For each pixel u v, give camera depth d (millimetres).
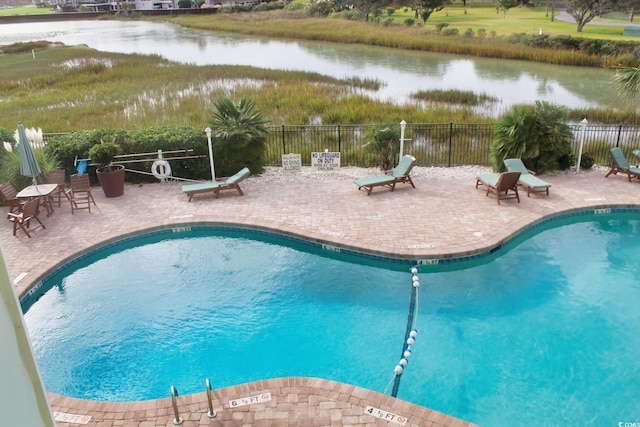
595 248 10578
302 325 8344
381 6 79125
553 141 13594
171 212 12109
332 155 14586
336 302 8953
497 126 14117
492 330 8094
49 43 60281
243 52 49781
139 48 55188
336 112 21016
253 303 9000
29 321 8625
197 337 8133
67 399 6445
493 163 14266
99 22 116750
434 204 12117
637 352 7512
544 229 11422
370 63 40719
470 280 9523
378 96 26156
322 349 7773
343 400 6301
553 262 10062
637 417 6355
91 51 49062
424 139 17031
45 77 33875
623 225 11586
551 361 7371
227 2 129875
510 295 9016
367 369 7328
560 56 39906
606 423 6277
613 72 35344
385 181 12719
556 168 14297
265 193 13195
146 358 7668
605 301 8773
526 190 12797
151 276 9961
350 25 67125
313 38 60906
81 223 11641
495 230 10664
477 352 7605
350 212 11781
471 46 45531
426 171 14586
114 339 8133
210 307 8914
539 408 6539
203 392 6500
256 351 7766
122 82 30984
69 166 14062
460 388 6910
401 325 8289
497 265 10008
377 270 9953
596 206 11805
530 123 13641
